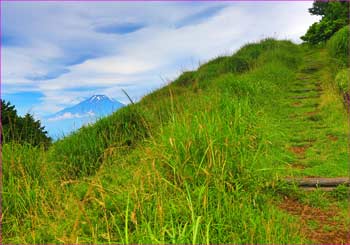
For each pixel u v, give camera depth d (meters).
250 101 10.59
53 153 7.12
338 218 4.52
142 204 4.08
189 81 16.33
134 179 4.66
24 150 5.95
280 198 5.12
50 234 4.17
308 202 4.98
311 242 3.93
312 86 13.91
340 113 9.45
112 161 6.36
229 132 5.47
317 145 7.49
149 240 3.45
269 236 3.58
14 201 4.91
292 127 9.08
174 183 4.64
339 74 10.95
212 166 4.68
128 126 7.64
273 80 14.14
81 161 6.69
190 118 5.67
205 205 4.00
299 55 22.66
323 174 5.91
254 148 6.14
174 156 4.86
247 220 3.99
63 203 4.64
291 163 6.63
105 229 3.96
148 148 5.25
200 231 3.74
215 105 7.09
